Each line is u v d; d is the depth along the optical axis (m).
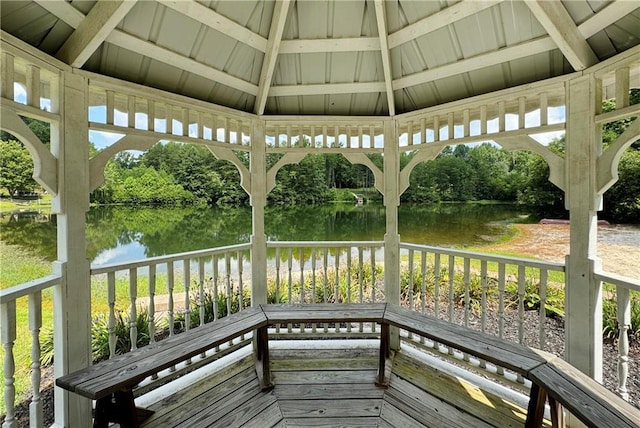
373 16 2.30
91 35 1.73
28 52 1.60
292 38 2.43
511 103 2.38
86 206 1.93
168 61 2.23
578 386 1.47
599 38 1.86
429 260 6.59
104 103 2.25
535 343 3.59
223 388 2.21
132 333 2.18
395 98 2.88
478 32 2.17
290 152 2.98
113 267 2.07
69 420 1.83
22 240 5.61
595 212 1.96
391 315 2.28
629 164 5.48
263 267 2.91
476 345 1.85
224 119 2.75
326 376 2.36
